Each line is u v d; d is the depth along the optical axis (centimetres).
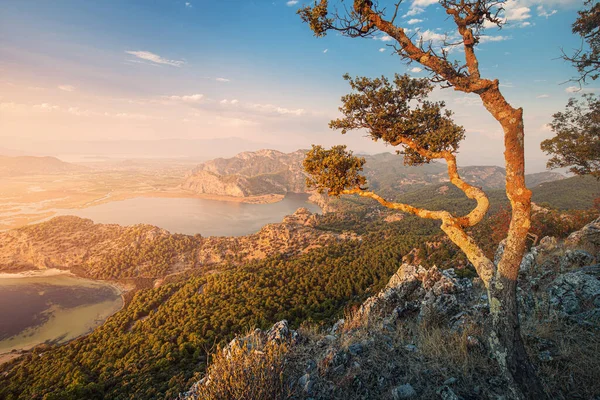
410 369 559
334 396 512
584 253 998
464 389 495
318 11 577
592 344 539
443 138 706
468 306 893
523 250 480
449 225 607
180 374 3747
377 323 817
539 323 670
